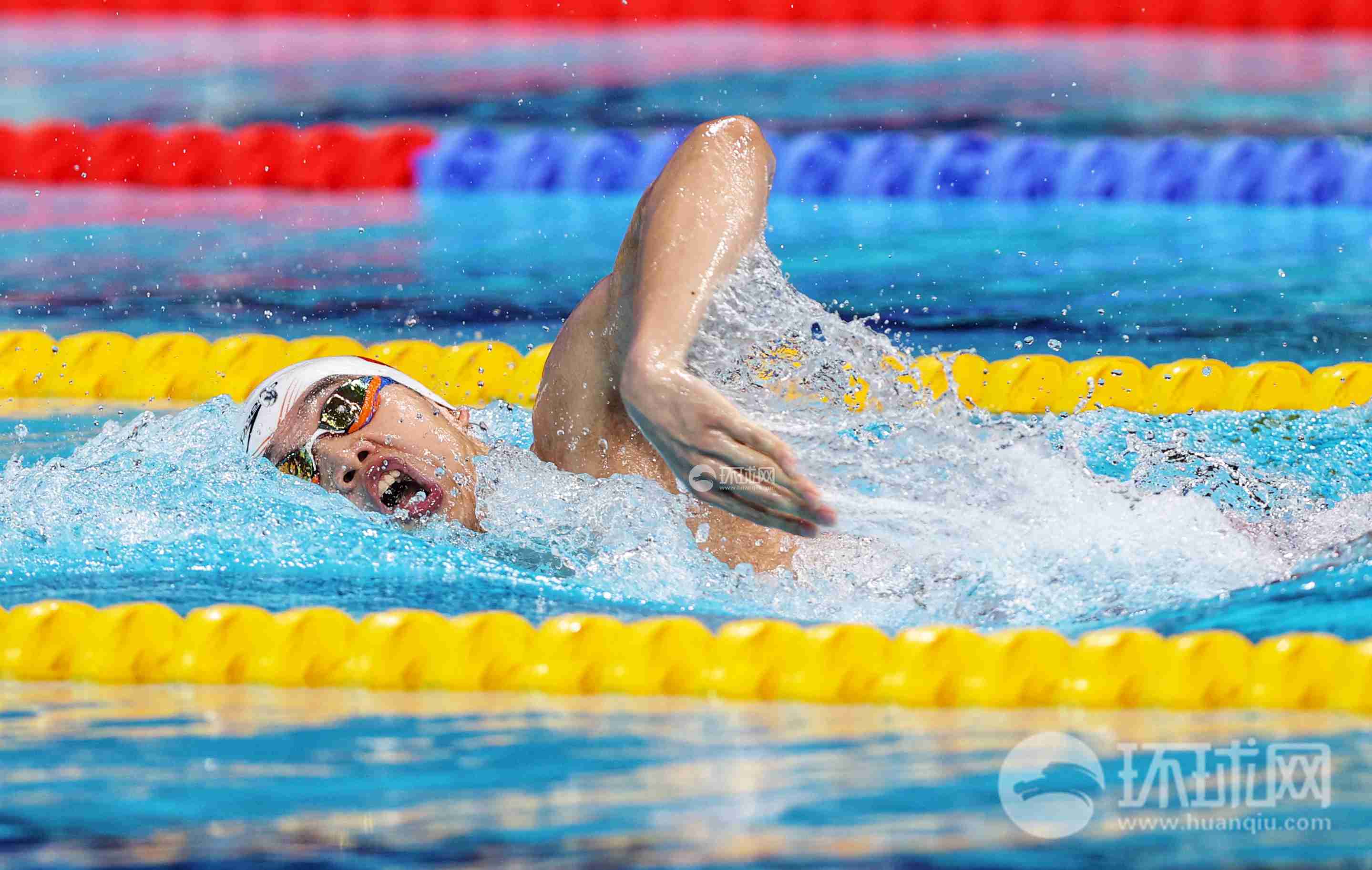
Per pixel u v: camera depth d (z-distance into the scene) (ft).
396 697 22.22
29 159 81.05
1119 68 93.25
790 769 18.80
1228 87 88.58
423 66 95.04
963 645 21.91
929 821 17.06
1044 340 51.55
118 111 85.20
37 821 17.24
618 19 106.11
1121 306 55.72
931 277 60.13
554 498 27.48
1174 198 76.13
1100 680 21.57
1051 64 94.17
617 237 68.28
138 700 22.07
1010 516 26.53
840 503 25.34
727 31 103.65
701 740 20.01
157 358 50.29
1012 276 60.44
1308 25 103.09
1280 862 16.02
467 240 68.08
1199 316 54.24
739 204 22.82
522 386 49.57
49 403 48.55
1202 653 21.66
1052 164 76.69
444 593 25.73
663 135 80.38
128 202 76.69
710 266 21.90
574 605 25.21
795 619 25.04
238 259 64.44
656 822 17.06
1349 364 47.24
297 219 73.00
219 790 18.13
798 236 67.97
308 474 28.66
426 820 17.12
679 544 26.76
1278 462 35.73
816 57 96.17
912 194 77.05
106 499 30.53
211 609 23.63
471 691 22.48
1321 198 74.90
